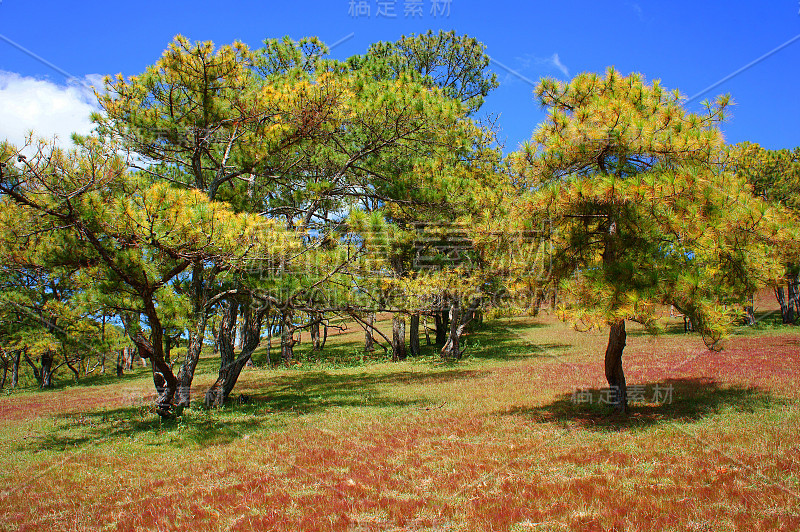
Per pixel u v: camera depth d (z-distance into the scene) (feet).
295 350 98.84
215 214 26.14
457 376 51.06
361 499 17.53
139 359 139.03
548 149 26.73
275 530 15.28
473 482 18.71
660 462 19.42
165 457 25.13
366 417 32.32
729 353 52.11
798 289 82.79
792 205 69.15
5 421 42.34
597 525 14.07
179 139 37.63
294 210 42.91
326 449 24.70
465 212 40.11
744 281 25.88
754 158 69.51
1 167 22.53
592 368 48.67
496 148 59.93
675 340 69.05
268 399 43.16
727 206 22.98
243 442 27.35
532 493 17.06
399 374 56.80
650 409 28.84
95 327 78.23
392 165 43.24
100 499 19.29
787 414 24.90
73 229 28.32
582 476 18.58
